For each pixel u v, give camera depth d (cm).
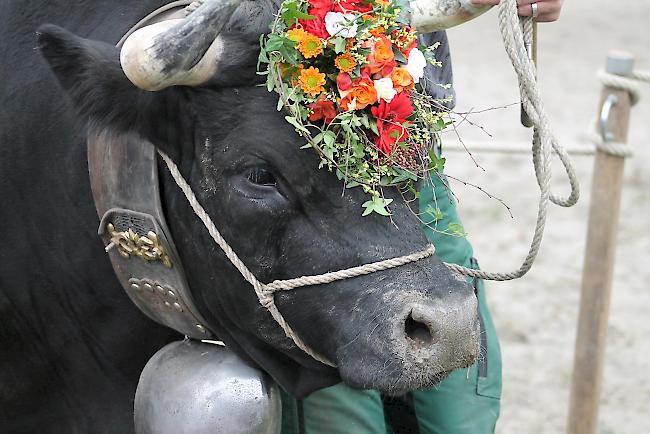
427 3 458
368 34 432
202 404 488
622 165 807
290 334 457
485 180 1522
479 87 1980
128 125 460
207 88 441
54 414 571
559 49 2281
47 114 519
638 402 958
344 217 434
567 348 1048
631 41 2350
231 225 450
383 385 422
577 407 830
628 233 1342
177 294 486
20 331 552
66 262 531
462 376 596
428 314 416
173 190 470
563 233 1334
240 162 439
